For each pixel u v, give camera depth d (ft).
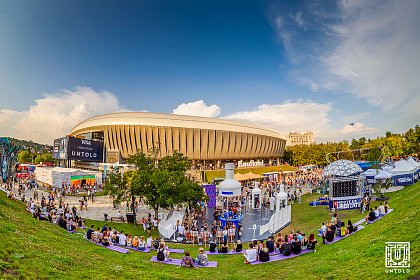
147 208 160.66
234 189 133.49
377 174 163.63
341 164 155.43
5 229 54.34
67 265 46.47
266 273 59.88
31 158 547.90
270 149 460.96
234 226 103.14
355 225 91.04
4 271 36.50
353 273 47.21
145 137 371.97
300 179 244.83
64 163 357.20
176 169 136.05
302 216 131.95
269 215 139.95
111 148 397.60
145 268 59.11
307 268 57.72
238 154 414.41
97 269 49.26
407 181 154.81
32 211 97.66
